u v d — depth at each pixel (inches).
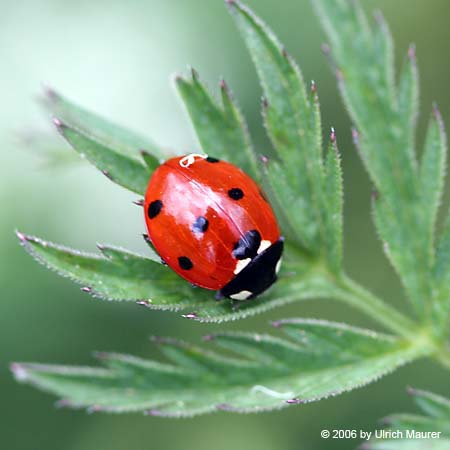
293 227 3.5
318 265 3.5
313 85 3.4
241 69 4.5
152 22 4.7
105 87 4.6
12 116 4.6
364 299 3.5
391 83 3.6
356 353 3.4
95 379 3.4
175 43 4.7
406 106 3.5
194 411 3.4
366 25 3.6
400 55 4.6
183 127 4.5
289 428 4.2
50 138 3.8
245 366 3.4
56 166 3.8
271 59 3.4
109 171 3.4
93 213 4.4
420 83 4.5
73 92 4.6
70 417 4.3
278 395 3.4
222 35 4.6
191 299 3.3
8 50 4.7
